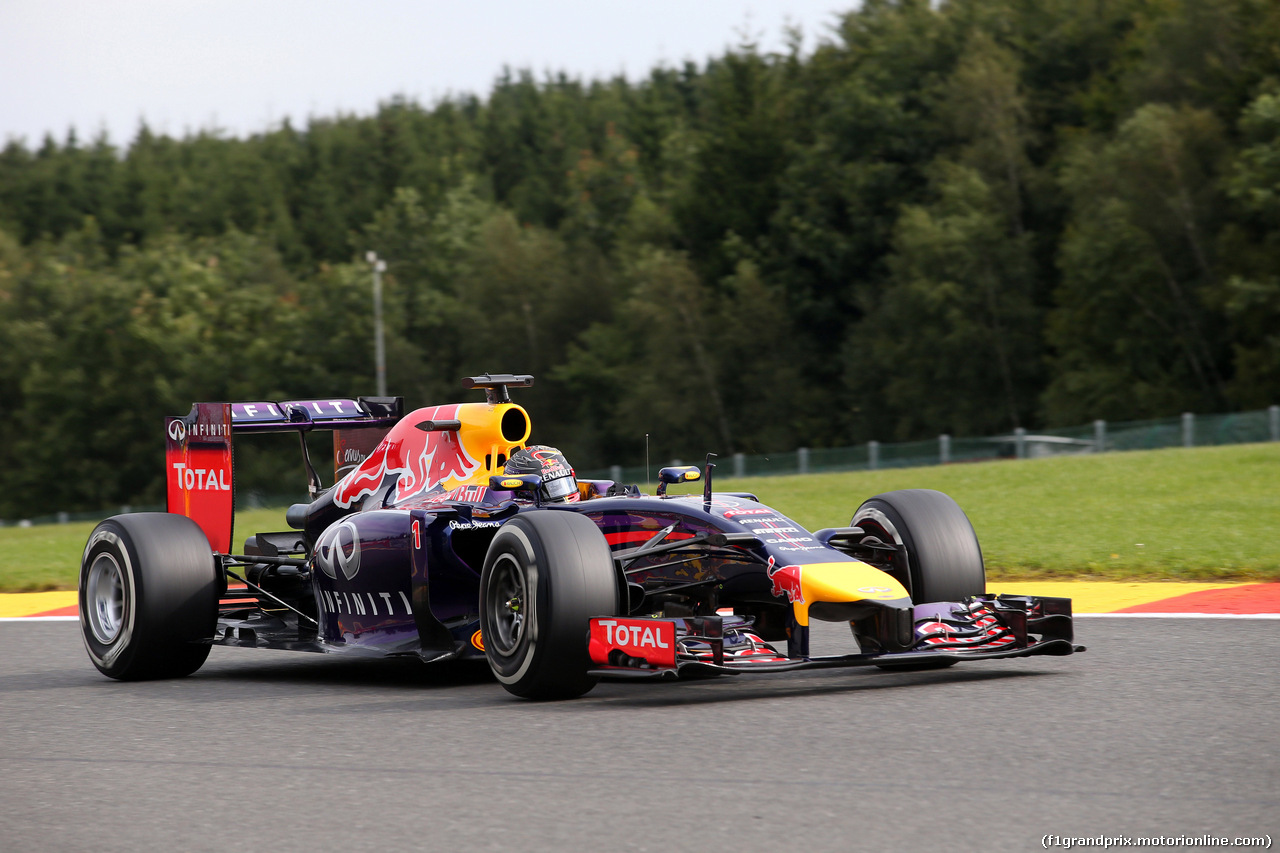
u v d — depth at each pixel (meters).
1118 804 15.64
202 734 22.48
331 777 18.64
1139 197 179.12
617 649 22.62
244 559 32.12
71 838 16.11
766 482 98.88
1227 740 18.64
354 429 34.44
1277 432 111.44
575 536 23.62
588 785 17.50
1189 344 177.88
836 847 14.48
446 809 16.62
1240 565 40.03
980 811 15.55
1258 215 176.50
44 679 30.70
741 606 26.98
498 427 28.66
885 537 25.98
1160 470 72.31
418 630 26.80
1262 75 184.75
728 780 17.44
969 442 123.31
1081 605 35.75
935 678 24.92
